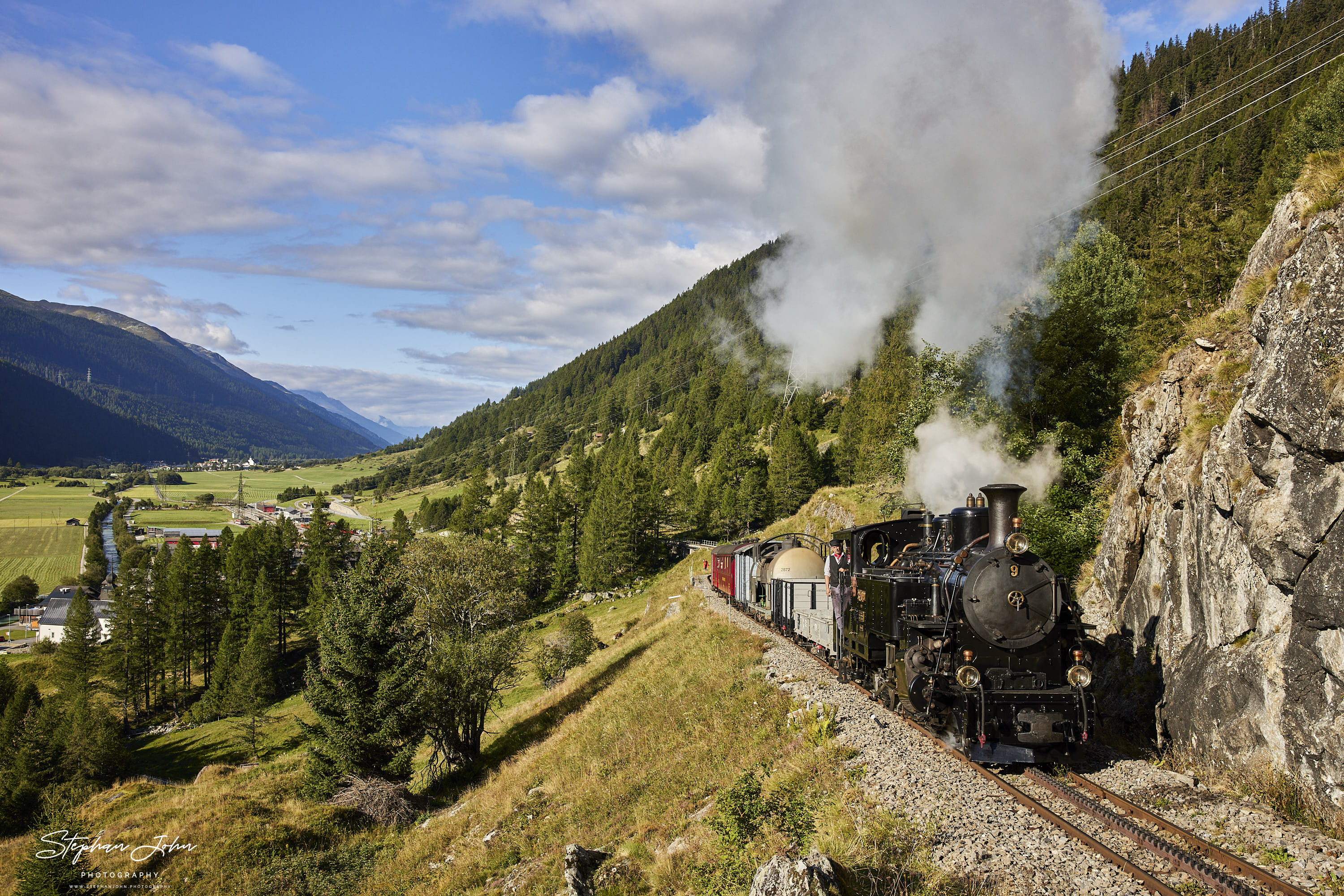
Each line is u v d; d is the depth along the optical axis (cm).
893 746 1220
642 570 7888
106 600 11319
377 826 2327
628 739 2036
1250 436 1113
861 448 6372
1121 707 1486
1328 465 973
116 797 3097
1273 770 984
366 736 2525
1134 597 1612
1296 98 6253
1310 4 10400
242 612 8212
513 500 11344
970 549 1309
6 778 4612
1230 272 3309
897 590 1394
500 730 3353
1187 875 780
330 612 2664
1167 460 1499
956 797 1005
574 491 9575
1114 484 2217
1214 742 1113
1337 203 1069
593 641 4750
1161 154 8262
